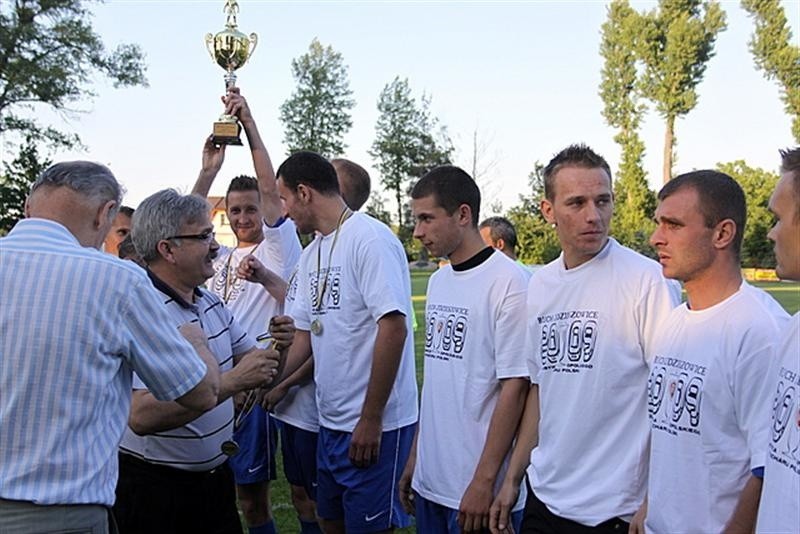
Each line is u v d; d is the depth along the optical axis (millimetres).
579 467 2463
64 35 30281
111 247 5207
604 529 2383
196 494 3025
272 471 4477
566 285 2545
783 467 1682
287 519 5023
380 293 3217
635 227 42844
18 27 29500
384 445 3385
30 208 2275
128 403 2303
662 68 45469
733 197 2111
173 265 2943
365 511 3377
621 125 46781
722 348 2047
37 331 2039
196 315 3047
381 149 64875
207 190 4227
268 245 4586
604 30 47188
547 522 2543
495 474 2758
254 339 4516
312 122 61719
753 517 1910
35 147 26188
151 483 2922
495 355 2826
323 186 3516
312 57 61531
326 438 3547
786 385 1720
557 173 2486
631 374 2389
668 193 2186
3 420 2010
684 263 2135
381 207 65625
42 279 2084
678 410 2135
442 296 3031
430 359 3051
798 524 1610
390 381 3211
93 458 2107
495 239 5867
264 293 4578
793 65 44125
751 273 35312
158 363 2254
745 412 1975
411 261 52375
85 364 2080
